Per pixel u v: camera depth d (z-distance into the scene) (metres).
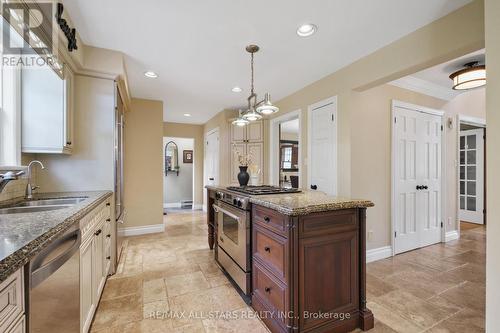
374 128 2.95
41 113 1.97
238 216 2.12
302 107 3.58
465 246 3.48
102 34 2.16
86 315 1.51
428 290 2.21
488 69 1.14
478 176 4.92
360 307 1.68
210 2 1.74
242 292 2.15
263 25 2.03
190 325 1.71
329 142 3.04
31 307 0.82
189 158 7.52
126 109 3.90
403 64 2.18
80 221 1.39
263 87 3.54
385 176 3.04
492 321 1.13
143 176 4.15
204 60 2.67
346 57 2.59
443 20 1.89
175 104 4.58
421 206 3.41
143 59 2.65
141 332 1.63
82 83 2.39
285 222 1.50
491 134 1.13
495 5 1.11
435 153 3.58
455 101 3.82
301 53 2.50
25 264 0.78
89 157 2.42
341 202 1.62
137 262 2.86
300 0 1.72
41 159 2.29
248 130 4.83
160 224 4.26
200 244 3.56
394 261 2.91
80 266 1.36
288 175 6.98
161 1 1.73
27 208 1.64
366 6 1.78
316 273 1.53
